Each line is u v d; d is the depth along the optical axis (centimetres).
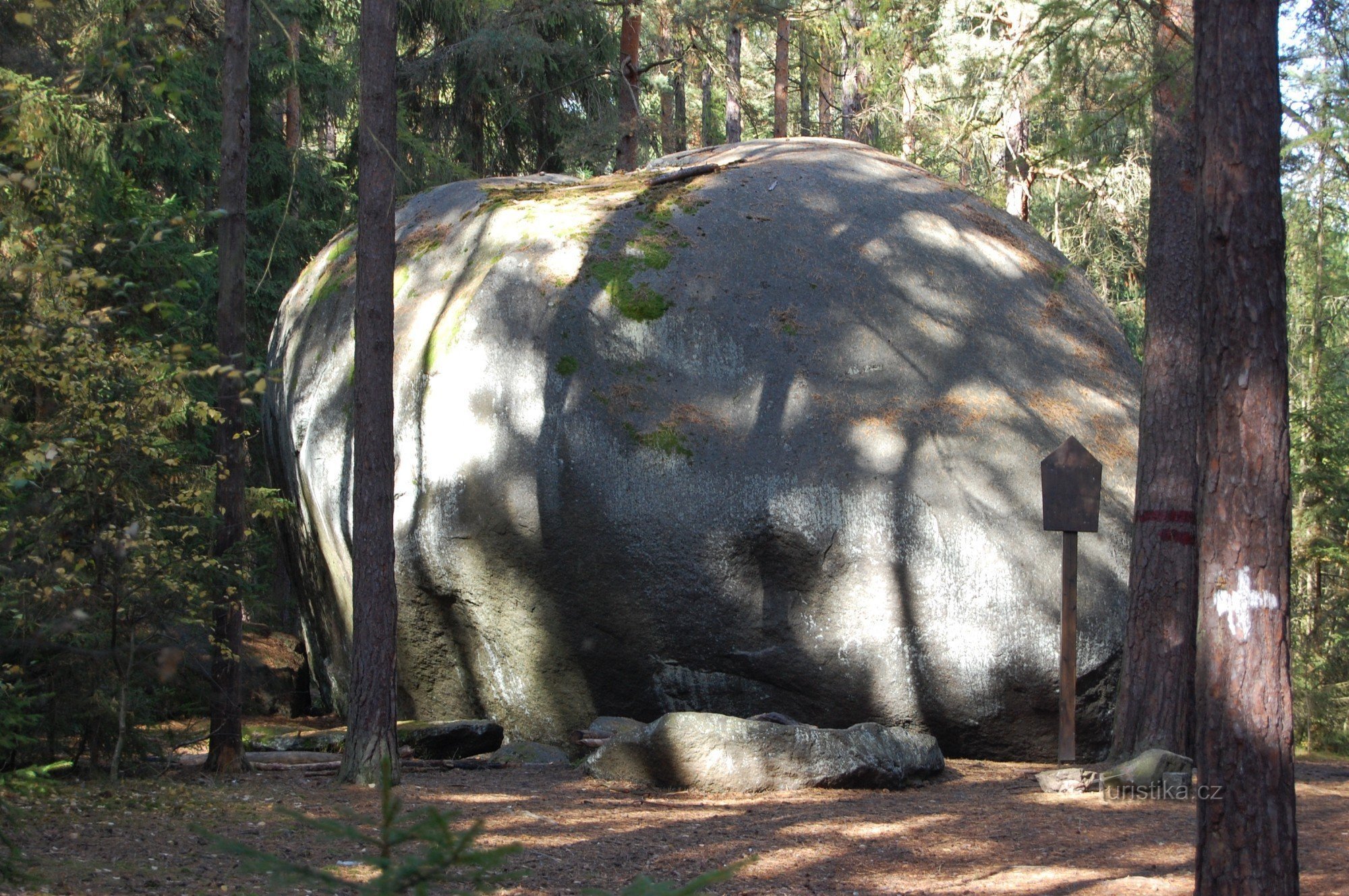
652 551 1172
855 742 1000
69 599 823
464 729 1188
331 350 1416
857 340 1256
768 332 1260
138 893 601
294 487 1473
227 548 1042
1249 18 554
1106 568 1164
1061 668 1020
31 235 718
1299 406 2067
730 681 1179
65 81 654
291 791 941
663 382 1235
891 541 1148
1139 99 984
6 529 740
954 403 1221
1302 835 801
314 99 2405
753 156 1525
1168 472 1046
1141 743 1036
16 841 681
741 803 927
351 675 1050
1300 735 1980
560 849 754
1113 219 2000
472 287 1309
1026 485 1177
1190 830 813
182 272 1123
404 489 1262
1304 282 1938
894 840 794
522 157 2466
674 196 1395
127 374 837
